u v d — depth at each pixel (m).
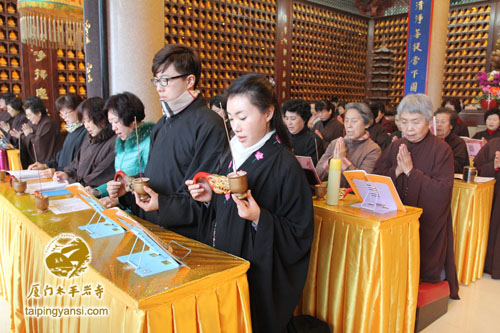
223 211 1.31
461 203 2.40
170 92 1.56
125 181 1.52
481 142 3.09
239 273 1.10
